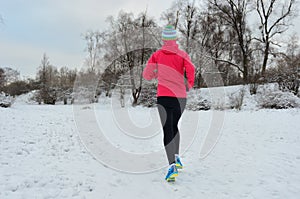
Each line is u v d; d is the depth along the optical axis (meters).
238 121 8.23
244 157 3.85
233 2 25.42
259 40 24.69
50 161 3.38
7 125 6.37
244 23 25.52
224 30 27.23
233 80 26.11
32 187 2.46
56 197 2.27
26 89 30.77
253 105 15.42
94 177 2.87
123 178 2.91
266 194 2.49
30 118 8.41
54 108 15.38
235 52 26.95
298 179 2.89
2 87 18.03
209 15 26.48
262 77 17.69
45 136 5.18
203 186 2.73
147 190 2.59
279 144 4.72
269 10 23.98
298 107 13.46
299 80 16.02
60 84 29.80
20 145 4.19
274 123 7.63
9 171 2.85
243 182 2.82
